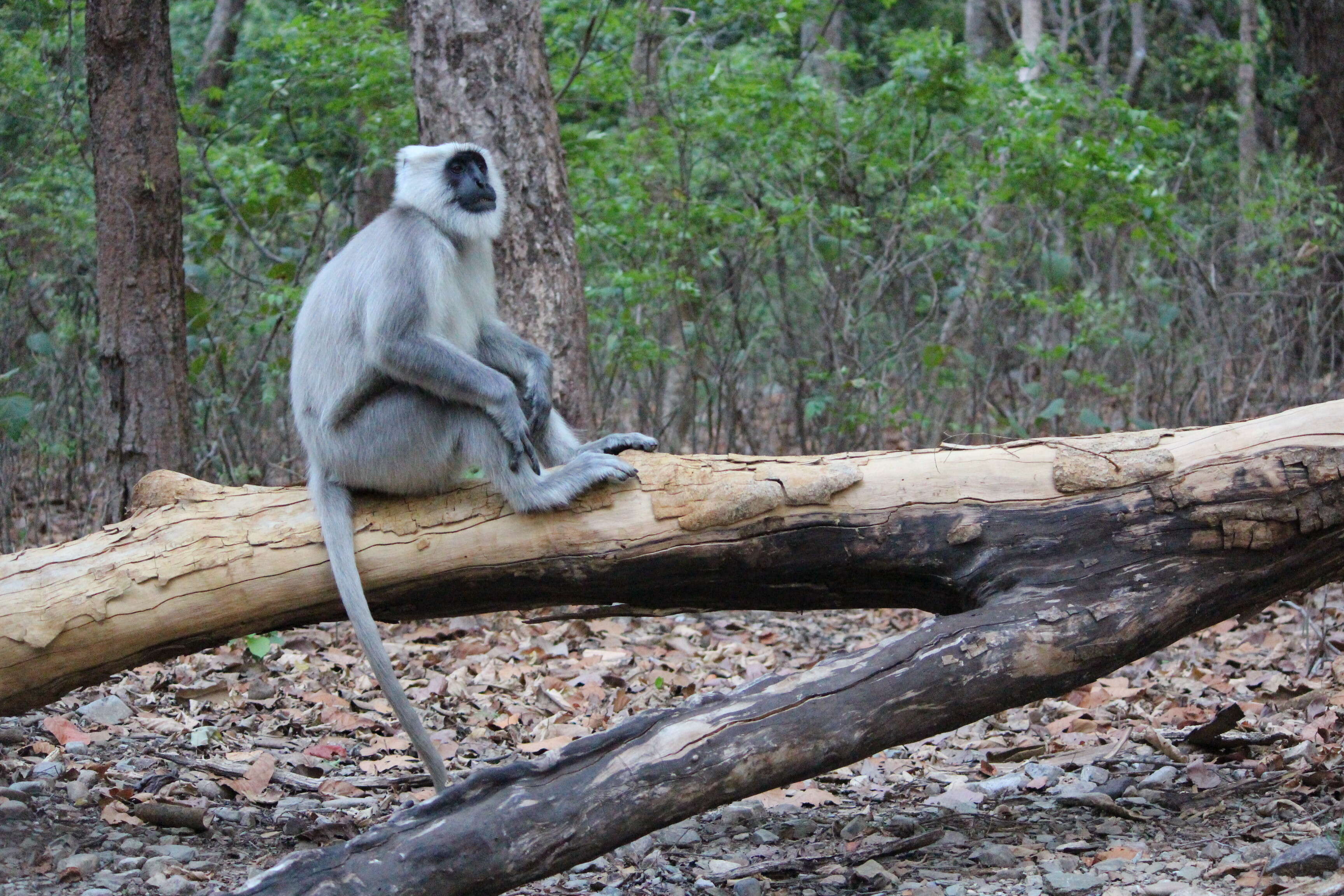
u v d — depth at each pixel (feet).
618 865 17.92
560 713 25.46
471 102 30.99
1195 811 18.84
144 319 29.17
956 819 19.17
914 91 43.98
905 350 44.14
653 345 41.65
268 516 18.06
